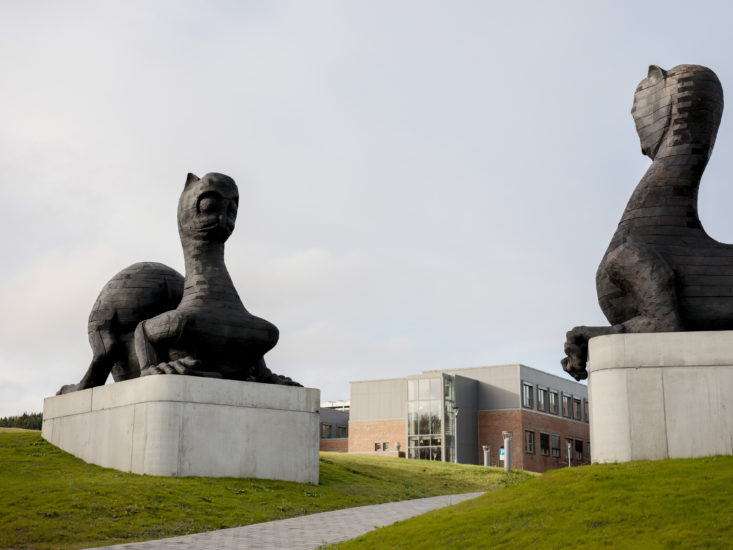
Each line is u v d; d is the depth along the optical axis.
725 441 14.84
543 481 14.46
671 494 12.21
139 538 15.25
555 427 70.50
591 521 11.72
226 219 22.30
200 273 22.14
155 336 21.44
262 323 22.19
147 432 20.09
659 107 17.56
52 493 17.39
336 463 26.50
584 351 16.94
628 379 15.40
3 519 15.68
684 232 16.81
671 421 15.10
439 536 12.54
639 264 16.25
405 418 66.81
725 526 10.81
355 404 69.44
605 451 15.40
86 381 24.03
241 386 21.08
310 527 16.48
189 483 19.17
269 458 21.14
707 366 15.20
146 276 23.98
